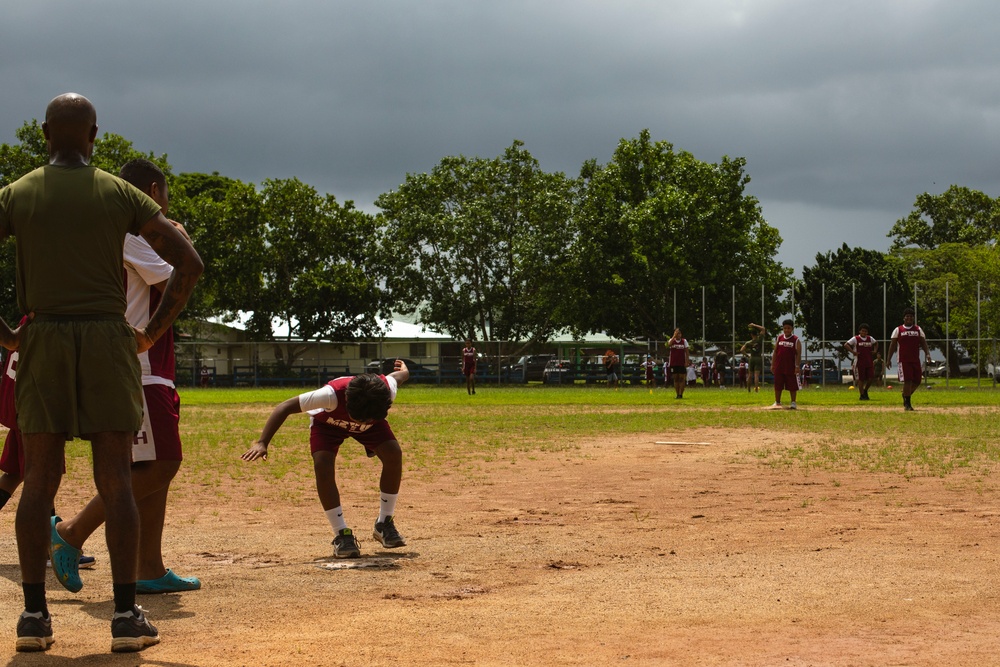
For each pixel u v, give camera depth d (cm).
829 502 899
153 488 539
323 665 405
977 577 574
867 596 528
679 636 448
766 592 540
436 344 6253
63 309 428
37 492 433
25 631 429
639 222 5612
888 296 6550
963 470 1141
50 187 429
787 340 2434
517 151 6241
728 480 1076
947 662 402
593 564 631
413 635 454
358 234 6072
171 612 505
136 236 525
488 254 6122
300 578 594
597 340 6775
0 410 614
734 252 5809
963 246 6981
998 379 4062
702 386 4972
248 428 1944
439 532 764
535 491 1002
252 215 5747
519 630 462
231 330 6253
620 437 1669
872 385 4284
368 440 700
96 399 429
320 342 5303
